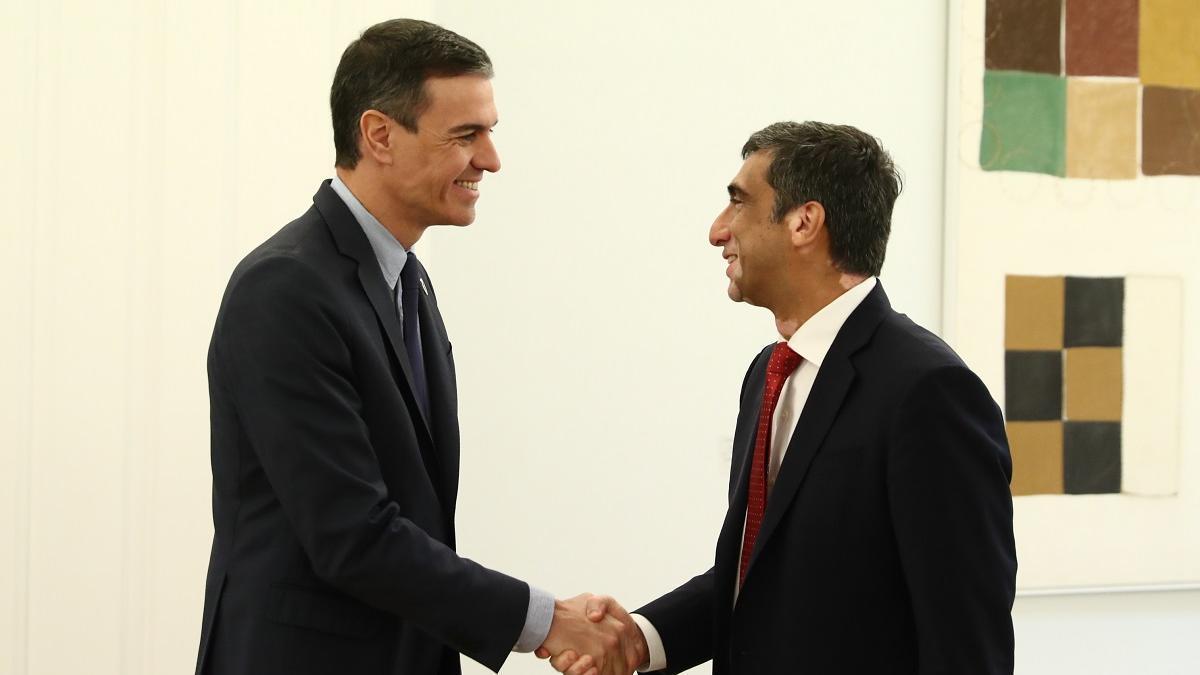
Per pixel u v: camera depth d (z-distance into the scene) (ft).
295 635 6.46
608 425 12.13
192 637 11.12
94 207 10.88
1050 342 12.59
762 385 7.18
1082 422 12.62
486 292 11.85
